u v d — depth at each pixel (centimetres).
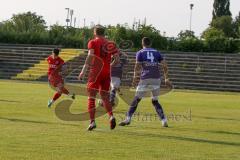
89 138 2175
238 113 3825
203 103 4862
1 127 2434
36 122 2691
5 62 9269
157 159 1770
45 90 5775
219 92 7562
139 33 9788
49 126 2528
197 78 8550
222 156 1869
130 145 2038
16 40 10231
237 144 2167
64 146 1953
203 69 8638
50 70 3922
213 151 1967
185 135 2402
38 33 10269
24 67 9200
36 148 1889
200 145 2106
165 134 2409
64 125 2594
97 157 1764
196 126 2812
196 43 9844
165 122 2727
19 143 1981
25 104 3825
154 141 2167
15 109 3406
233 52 9756
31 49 9475
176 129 2631
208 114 3659
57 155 1773
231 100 5503
